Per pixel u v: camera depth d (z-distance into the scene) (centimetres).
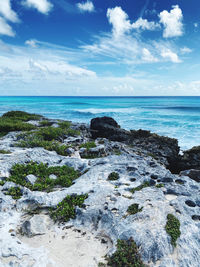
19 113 3319
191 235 486
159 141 2344
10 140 1638
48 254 463
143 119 5075
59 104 10738
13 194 729
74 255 464
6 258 437
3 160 1047
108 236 520
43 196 704
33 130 2084
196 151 2039
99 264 435
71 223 587
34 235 530
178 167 1980
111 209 604
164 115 5909
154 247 446
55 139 1800
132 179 825
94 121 3033
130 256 438
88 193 730
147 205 607
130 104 10981
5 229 539
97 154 1365
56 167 1023
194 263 425
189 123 4462
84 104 10881
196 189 724
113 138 2564
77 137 1933
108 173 891
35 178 890
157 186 740
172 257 434
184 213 562
